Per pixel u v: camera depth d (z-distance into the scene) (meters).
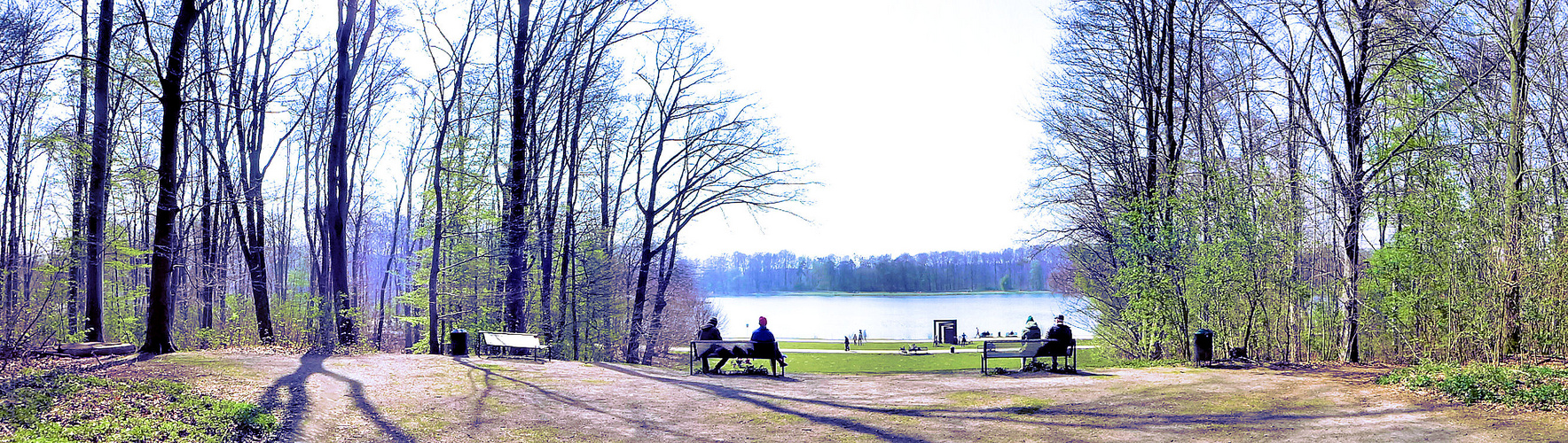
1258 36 18.38
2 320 12.95
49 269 17.91
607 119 29.70
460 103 23.48
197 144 27.14
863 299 143.12
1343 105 17.17
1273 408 9.45
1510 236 13.23
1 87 22.28
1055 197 26.03
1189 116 22.19
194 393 9.09
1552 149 14.55
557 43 23.84
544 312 25.47
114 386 9.04
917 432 8.62
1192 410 9.49
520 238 23.02
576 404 10.33
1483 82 16.16
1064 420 9.12
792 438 8.42
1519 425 7.81
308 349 18.44
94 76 18.16
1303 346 16.53
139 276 33.69
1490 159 15.53
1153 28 21.52
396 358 15.05
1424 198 14.61
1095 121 25.00
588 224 30.75
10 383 8.61
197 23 22.34
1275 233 16.23
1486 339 13.16
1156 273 17.80
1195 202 17.12
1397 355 15.42
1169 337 17.72
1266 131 20.45
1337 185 16.77
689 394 11.49
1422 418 8.39
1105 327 24.31
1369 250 16.30
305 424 8.22
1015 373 15.10
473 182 23.17
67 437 6.73
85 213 18.58
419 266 25.08
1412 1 16.78
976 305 117.44
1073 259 27.08
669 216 30.75
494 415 9.36
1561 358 12.65
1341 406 9.36
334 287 21.16
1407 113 17.67
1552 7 14.80
